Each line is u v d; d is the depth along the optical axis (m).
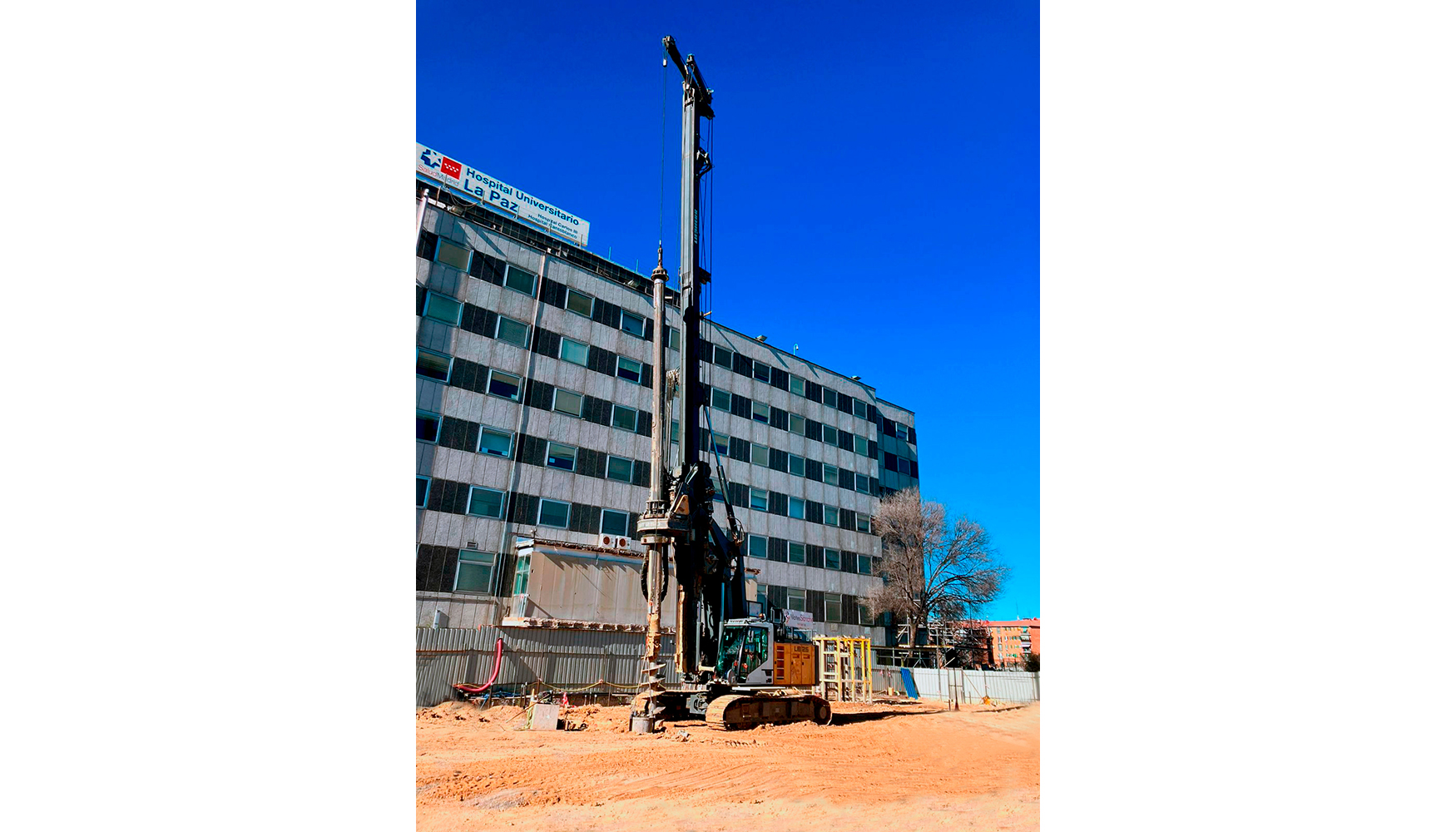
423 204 33.28
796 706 19.92
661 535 18.86
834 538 48.50
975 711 24.89
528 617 30.72
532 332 35.53
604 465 36.56
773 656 21.81
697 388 20.59
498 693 28.22
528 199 43.03
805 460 48.47
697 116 22.16
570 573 32.34
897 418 58.22
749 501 44.84
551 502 34.41
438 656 27.48
